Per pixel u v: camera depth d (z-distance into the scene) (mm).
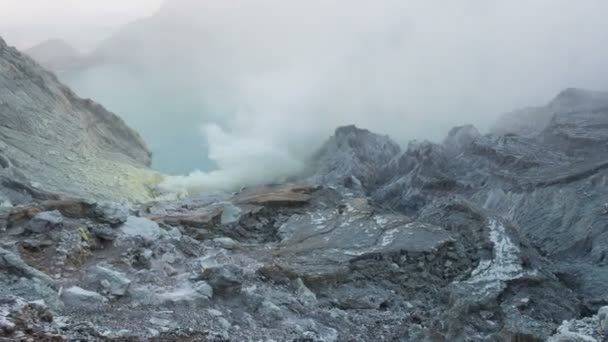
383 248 25109
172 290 15539
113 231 18250
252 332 14523
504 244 26750
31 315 11539
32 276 14289
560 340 12500
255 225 29875
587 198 33438
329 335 16125
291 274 21031
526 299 21953
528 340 16406
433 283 23984
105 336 11617
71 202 19078
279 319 16062
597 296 25109
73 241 16766
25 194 28719
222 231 28078
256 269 20000
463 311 19344
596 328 12984
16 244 16000
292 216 30891
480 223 28891
